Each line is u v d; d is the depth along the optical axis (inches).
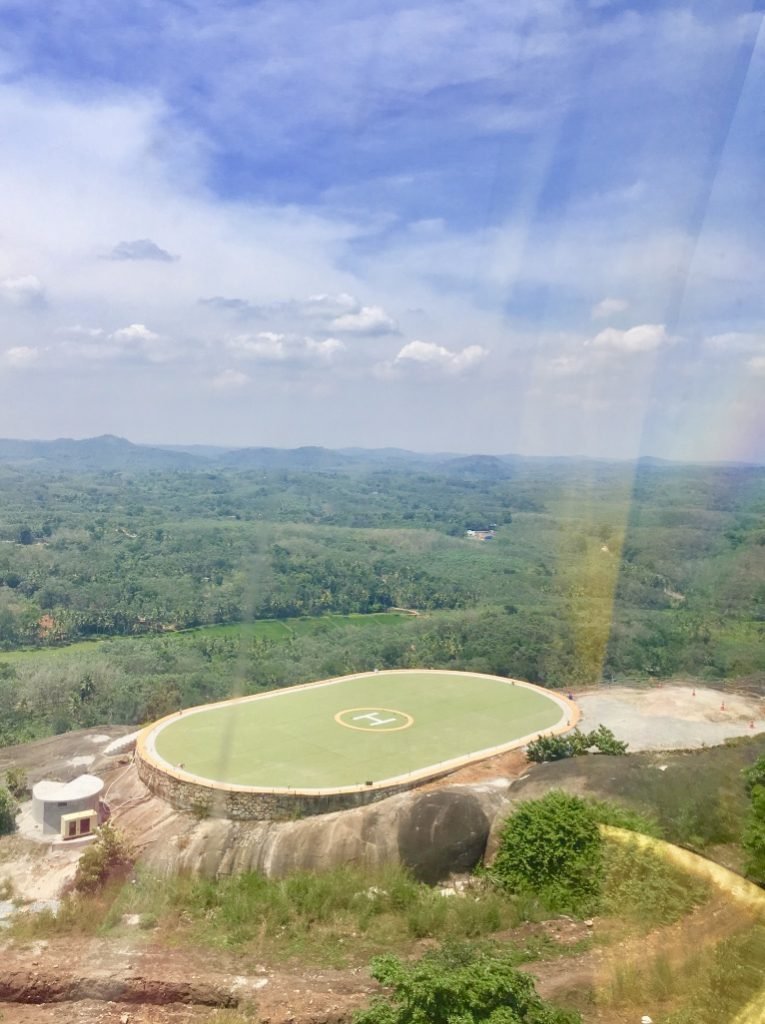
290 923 504.4
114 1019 410.6
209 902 544.1
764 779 424.2
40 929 510.3
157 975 435.5
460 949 413.7
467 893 524.4
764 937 316.2
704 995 302.0
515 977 333.7
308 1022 393.7
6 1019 406.3
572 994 342.0
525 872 506.0
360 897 530.9
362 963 451.5
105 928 506.3
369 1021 327.6
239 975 437.4
